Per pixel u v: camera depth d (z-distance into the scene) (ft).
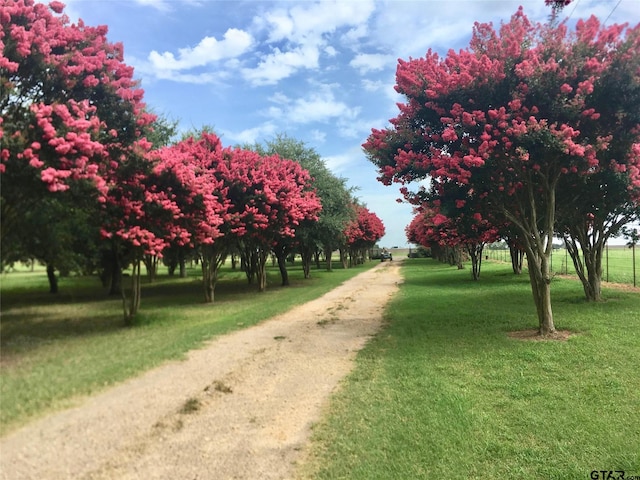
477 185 30.27
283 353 26.45
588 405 16.83
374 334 32.17
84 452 13.48
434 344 27.66
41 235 28.43
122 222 32.24
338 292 64.90
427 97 30.58
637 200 38.14
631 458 12.90
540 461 12.93
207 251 54.08
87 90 30.17
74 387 18.86
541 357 23.41
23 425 15.24
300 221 66.28
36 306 50.47
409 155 30.60
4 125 22.67
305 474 12.53
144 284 84.79
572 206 35.86
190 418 16.46
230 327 34.19
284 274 82.43
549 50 28.07
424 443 14.20
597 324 31.63
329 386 20.38
